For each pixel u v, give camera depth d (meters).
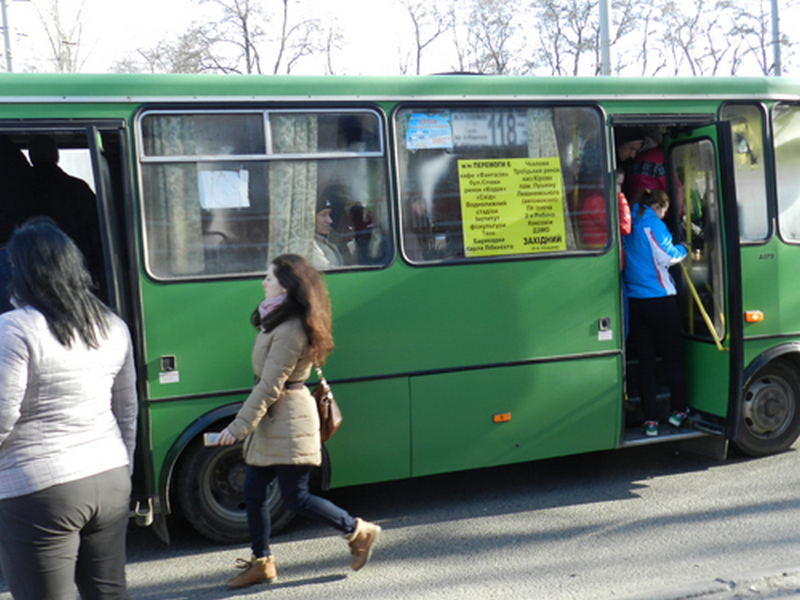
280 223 4.77
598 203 5.45
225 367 4.65
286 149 4.78
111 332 2.73
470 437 5.20
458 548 4.61
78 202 5.07
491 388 5.21
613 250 5.48
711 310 5.82
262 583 4.19
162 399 4.54
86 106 4.41
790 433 6.27
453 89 5.11
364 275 4.92
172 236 4.57
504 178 5.23
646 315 5.79
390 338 4.98
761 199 5.93
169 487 4.77
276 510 4.93
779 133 5.97
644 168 6.03
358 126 4.93
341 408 4.90
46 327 2.53
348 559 4.52
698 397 5.99
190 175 4.60
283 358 3.87
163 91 4.54
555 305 5.35
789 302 5.99
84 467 2.58
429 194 5.07
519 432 5.31
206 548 4.85
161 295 4.53
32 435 2.53
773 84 5.89
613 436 5.57
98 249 5.11
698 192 5.84
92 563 2.72
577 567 4.25
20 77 4.32
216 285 4.62
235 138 4.69
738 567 4.14
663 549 4.44
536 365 5.32
